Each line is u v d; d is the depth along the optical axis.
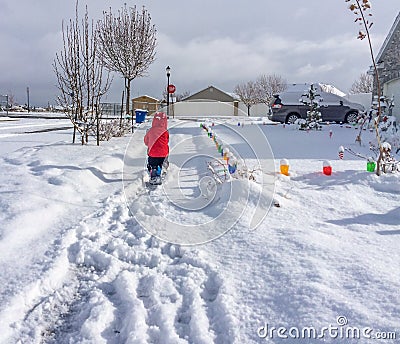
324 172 6.99
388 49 18.38
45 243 3.76
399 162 7.25
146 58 21.56
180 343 2.36
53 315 2.73
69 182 5.83
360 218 4.64
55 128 17.97
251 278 3.07
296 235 3.84
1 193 5.00
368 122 15.80
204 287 3.06
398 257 3.37
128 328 2.54
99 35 20.25
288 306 2.63
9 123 22.00
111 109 24.12
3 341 2.39
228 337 2.41
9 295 2.78
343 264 3.16
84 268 3.48
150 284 3.11
